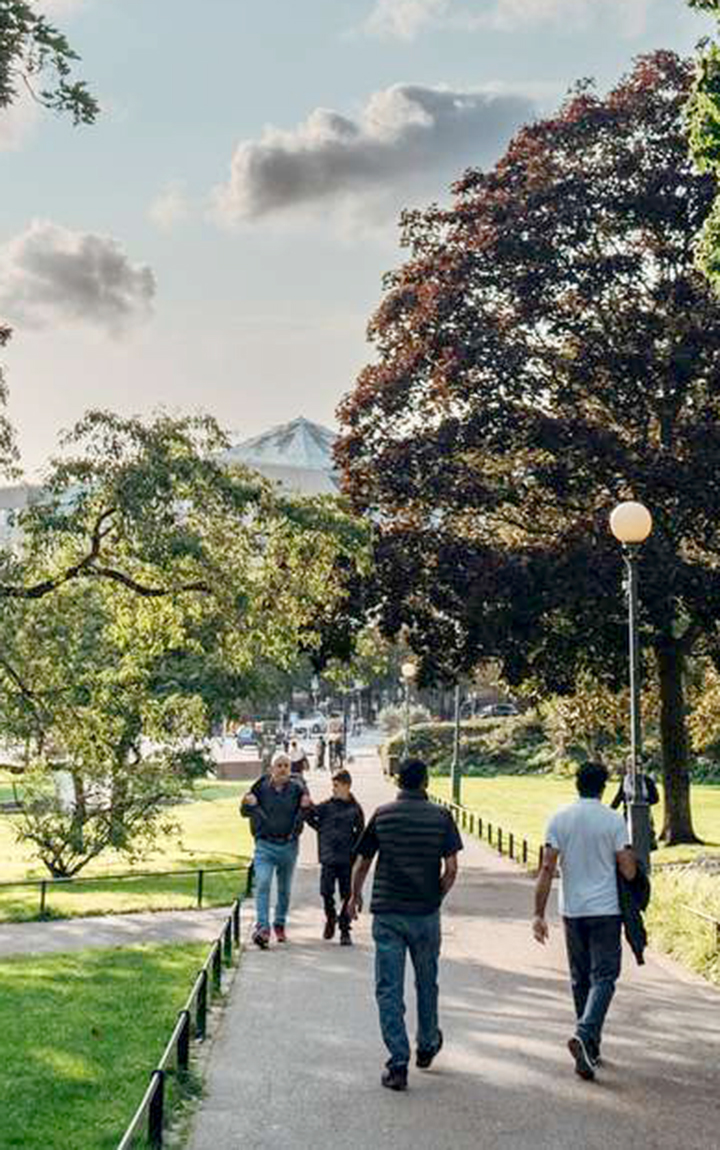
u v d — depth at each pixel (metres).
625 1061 9.34
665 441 29.22
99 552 23.70
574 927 9.09
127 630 25.78
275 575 25.45
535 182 30.44
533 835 32.50
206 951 15.23
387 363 32.50
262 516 24.11
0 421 21.05
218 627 25.14
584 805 9.15
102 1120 8.16
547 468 28.53
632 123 30.38
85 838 26.89
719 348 27.66
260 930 14.76
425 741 66.19
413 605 29.80
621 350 28.41
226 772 61.59
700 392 29.55
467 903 19.45
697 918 13.47
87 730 25.69
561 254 29.77
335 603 29.84
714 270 19.94
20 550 22.78
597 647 28.06
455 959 14.05
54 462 21.41
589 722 39.28
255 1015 10.98
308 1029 10.43
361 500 31.22
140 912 19.92
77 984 13.12
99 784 26.86
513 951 14.66
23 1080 9.18
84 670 25.58
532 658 29.42
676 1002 11.40
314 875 24.50
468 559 28.53
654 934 14.47
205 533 23.70
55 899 22.23
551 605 26.88
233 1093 8.55
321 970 13.23
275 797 14.97
